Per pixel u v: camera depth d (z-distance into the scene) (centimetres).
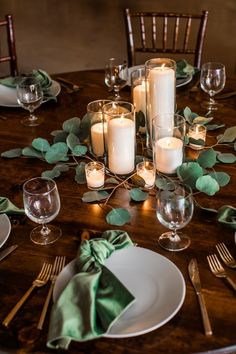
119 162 125
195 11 418
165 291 91
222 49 380
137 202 118
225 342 82
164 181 121
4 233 107
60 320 82
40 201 103
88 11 452
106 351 82
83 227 110
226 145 139
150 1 441
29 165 135
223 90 174
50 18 451
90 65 393
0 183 127
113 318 82
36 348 83
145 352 81
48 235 108
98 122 133
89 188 124
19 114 163
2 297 93
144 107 144
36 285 94
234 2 419
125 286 92
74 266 95
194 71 183
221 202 116
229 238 105
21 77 179
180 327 85
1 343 84
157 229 109
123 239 101
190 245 104
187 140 135
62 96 174
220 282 94
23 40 430
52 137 148
